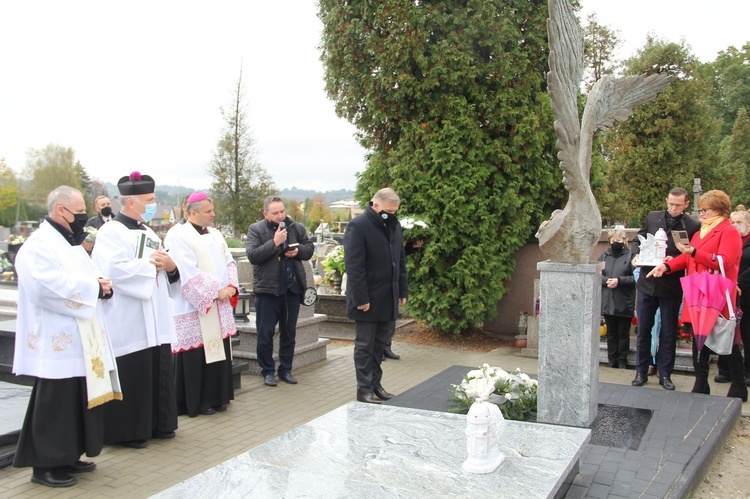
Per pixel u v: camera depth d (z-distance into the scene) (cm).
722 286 561
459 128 907
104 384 429
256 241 688
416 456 330
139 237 493
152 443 505
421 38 893
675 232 570
